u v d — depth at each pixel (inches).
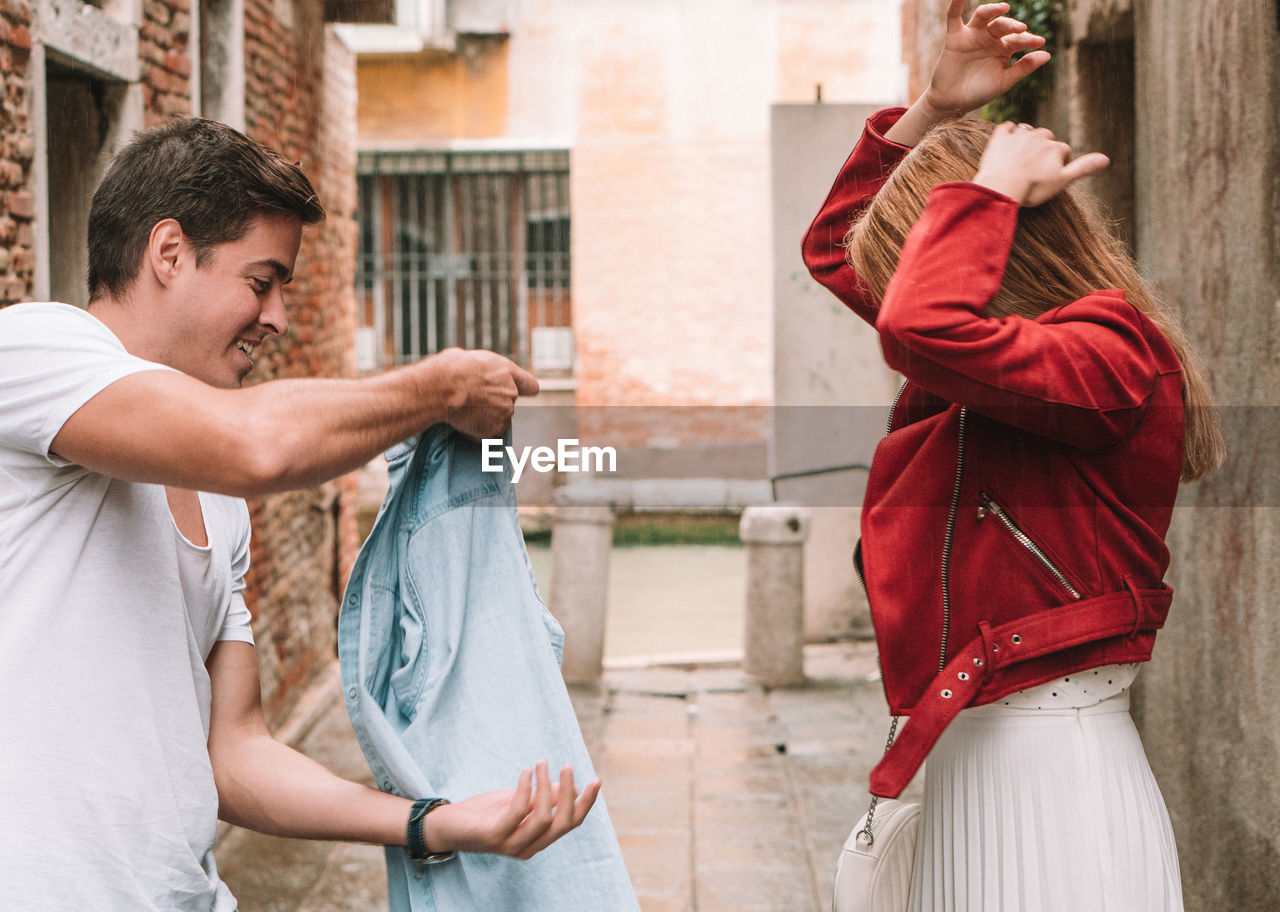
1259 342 108.0
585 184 541.3
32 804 48.4
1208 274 118.5
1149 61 135.2
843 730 236.5
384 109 541.6
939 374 53.8
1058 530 57.6
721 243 539.8
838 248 70.9
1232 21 112.4
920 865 63.8
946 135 60.8
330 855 176.6
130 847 50.4
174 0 173.8
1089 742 58.6
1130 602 57.6
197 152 52.7
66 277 155.2
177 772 53.0
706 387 539.2
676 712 252.7
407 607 60.4
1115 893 57.4
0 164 119.9
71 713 49.5
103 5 152.5
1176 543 127.5
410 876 58.7
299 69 252.7
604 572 280.7
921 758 58.0
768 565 274.5
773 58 532.1
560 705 59.0
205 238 52.6
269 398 47.0
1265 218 106.7
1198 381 61.9
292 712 234.4
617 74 536.4
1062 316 57.0
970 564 58.6
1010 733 59.2
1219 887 116.2
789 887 161.8
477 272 553.0
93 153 154.3
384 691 61.3
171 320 53.1
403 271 553.3
